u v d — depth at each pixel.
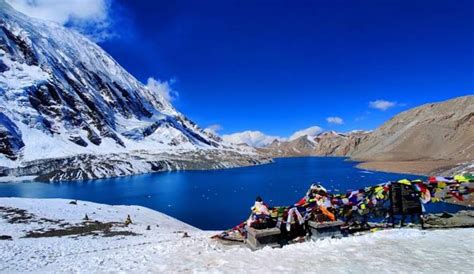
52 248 25.17
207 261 12.43
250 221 15.33
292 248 12.98
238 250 13.83
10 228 36.47
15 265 18.64
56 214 47.53
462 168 114.19
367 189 16.16
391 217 16.17
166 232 39.78
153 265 12.82
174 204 99.94
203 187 139.00
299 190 118.88
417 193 15.66
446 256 10.35
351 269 9.80
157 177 190.88
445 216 17.30
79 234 35.38
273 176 176.62
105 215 52.22
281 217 15.50
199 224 72.44
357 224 16.09
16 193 128.12
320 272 9.76
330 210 15.23
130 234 36.31
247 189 126.88
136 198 114.75
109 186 149.50
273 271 10.23
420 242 12.20
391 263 10.05
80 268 14.95
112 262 15.52
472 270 8.93
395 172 153.38
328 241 13.38
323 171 192.50
